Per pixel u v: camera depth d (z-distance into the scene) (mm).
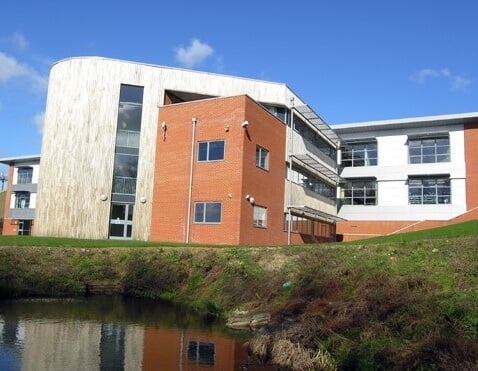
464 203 38812
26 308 15062
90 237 27344
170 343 11164
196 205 26328
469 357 7730
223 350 10617
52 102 29156
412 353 8234
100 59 28828
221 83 30875
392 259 14633
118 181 28172
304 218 34031
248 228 25547
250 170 26016
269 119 28734
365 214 41781
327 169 36219
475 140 39219
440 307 9664
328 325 10281
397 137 42000
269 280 15305
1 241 20500
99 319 13750
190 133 27281
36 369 8766
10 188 60031
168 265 18766
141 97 29094
